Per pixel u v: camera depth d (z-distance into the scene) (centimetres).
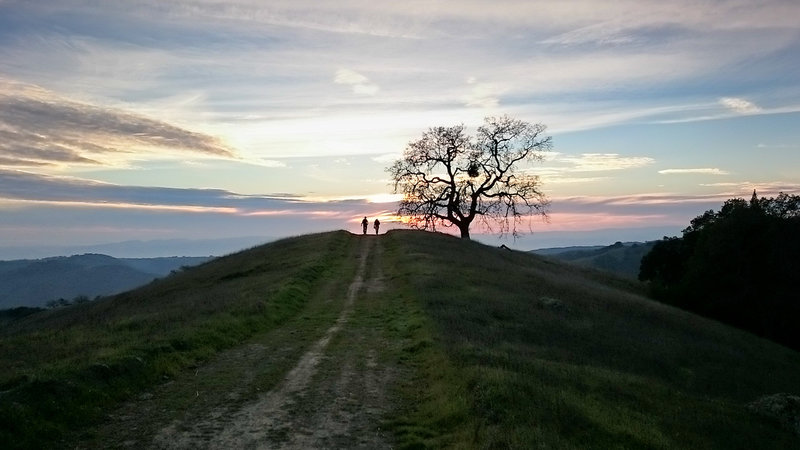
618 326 2666
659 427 1211
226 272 3803
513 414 1054
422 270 3316
